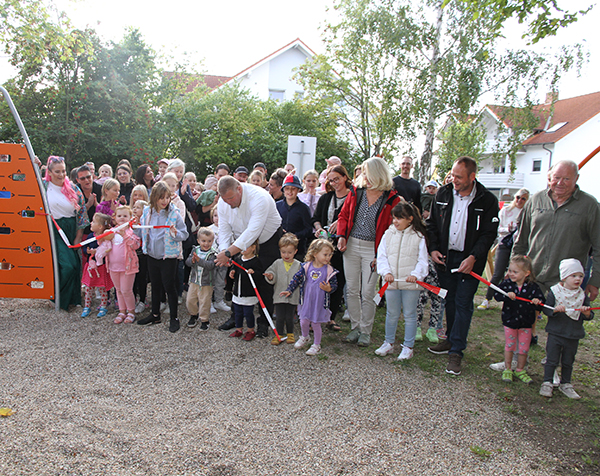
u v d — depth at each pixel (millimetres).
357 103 18062
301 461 2479
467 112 13961
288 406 3113
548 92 14055
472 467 2516
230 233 4340
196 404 3078
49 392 3160
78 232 5297
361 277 4492
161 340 4285
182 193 5434
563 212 3496
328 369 3764
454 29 13820
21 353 3832
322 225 4934
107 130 13211
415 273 3791
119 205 5238
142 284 5215
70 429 2688
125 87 12906
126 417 2859
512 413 3168
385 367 3855
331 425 2883
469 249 3807
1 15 9883
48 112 12820
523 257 3633
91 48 11484
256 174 5789
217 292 5359
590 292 3416
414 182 5727
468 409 3189
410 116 14680
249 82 26672
